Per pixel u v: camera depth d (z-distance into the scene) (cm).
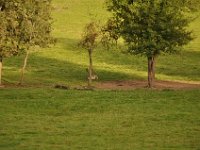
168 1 15288
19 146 8094
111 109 11400
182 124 9962
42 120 10388
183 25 15512
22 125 9856
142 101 12081
